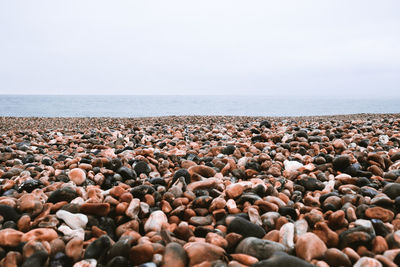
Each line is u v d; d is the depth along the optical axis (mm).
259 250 1698
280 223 2057
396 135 5656
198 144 5492
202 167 3234
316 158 3820
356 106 54062
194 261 1625
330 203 2432
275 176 3404
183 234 1952
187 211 2293
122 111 34375
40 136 7211
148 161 3846
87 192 2533
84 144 5625
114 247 1719
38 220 2033
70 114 28766
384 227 1940
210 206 2350
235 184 2598
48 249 1699
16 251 1729
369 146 4492
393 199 2439
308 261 1627
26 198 2244
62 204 2275
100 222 2123
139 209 2270
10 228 1910
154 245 1734
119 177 3176
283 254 1541
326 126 7531
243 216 2168
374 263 1520
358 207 2213
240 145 4910
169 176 3379
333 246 1854
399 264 1576
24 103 60156
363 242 1772
